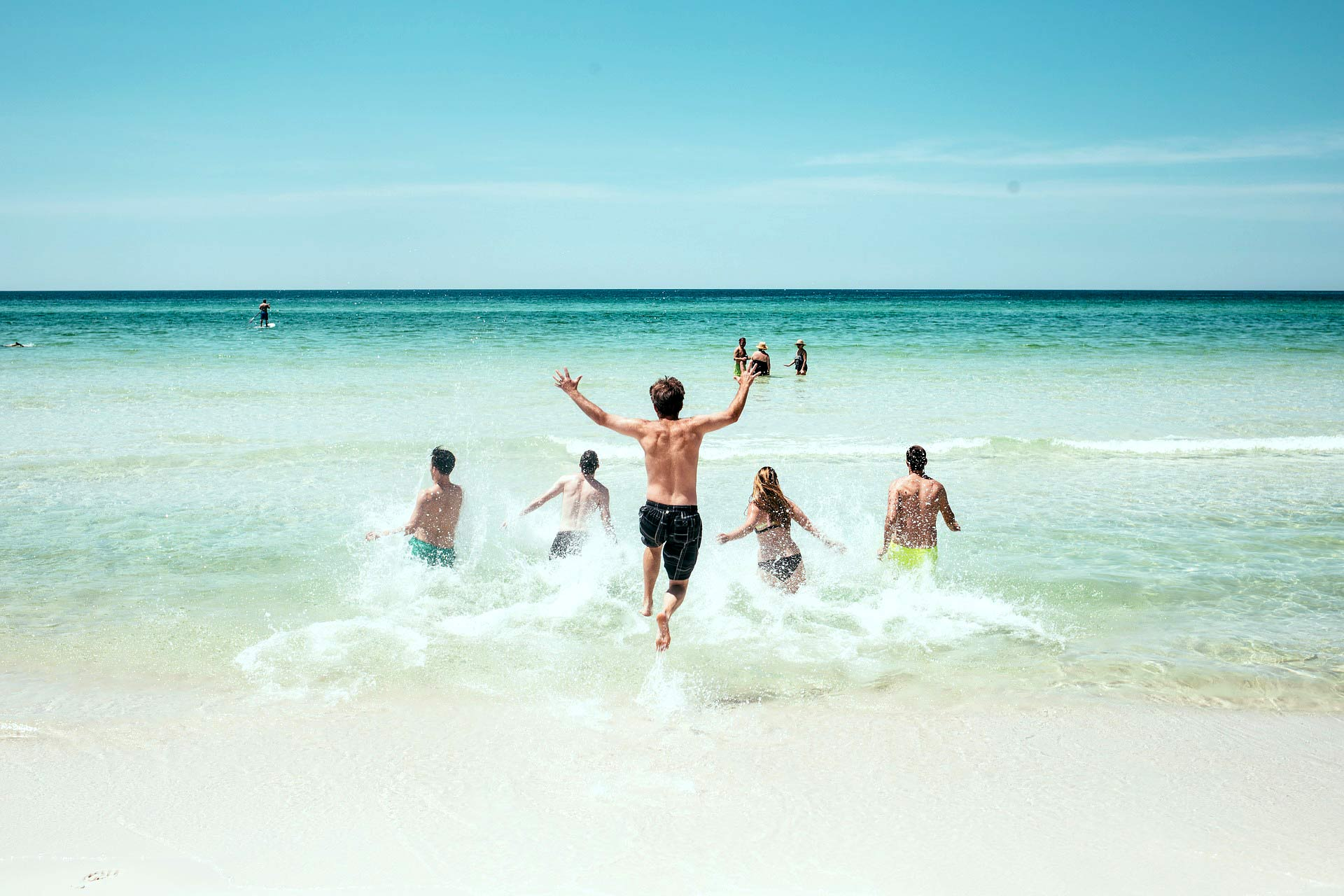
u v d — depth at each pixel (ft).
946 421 47.55
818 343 102.37
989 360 80.43
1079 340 106.73
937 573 22.77
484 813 11.89
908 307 270.67
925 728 14.70
